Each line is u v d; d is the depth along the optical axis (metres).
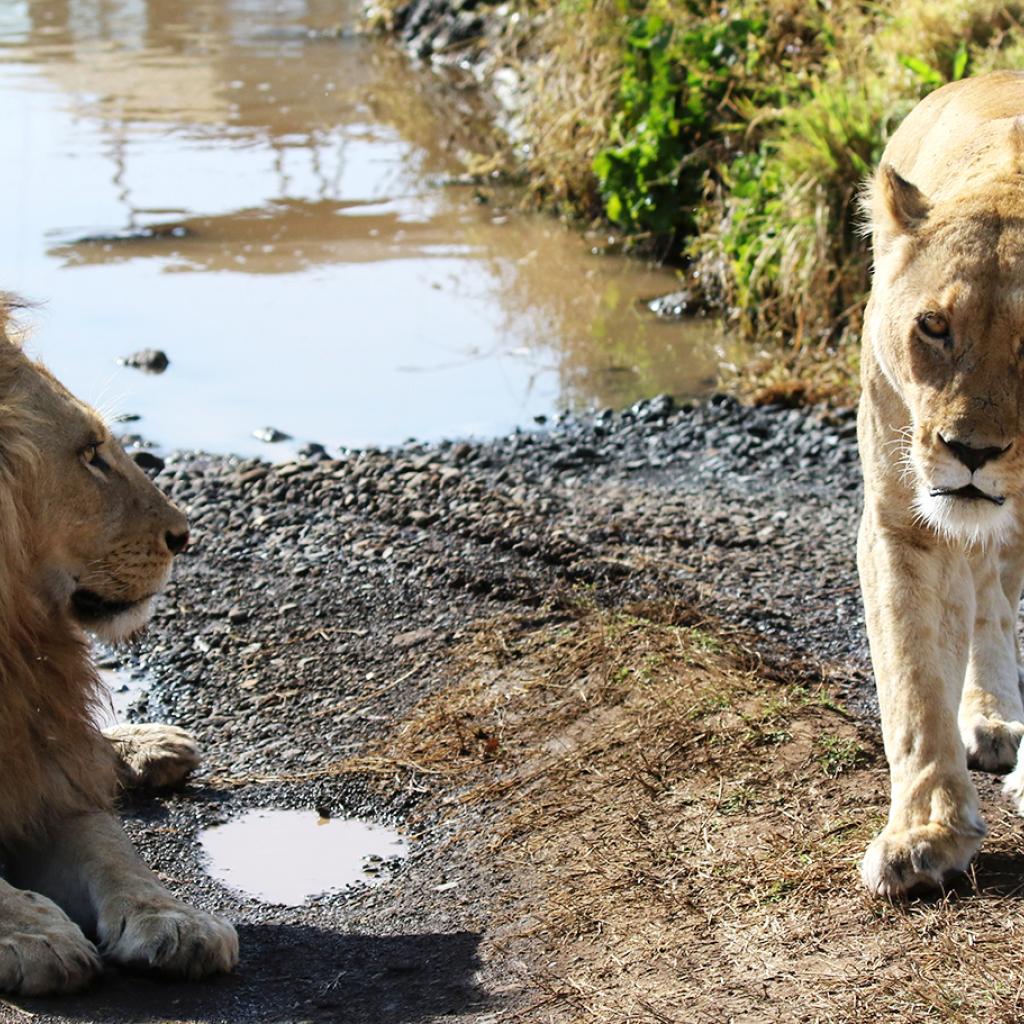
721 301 15.95
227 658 9.48
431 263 17.39
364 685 9.09
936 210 6.41
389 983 6.17
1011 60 14.95
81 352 14.63
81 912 6.29
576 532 10.87
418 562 10.48
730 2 18.69
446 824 7.68
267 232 18.25
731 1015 5.50
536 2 24.14
